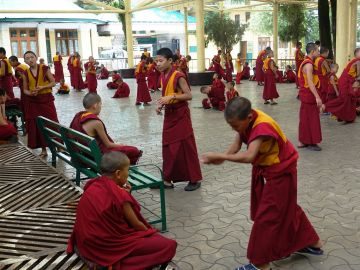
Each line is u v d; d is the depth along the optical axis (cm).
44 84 689
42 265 322
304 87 684
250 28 3250
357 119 954
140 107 1284
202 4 1823
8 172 561
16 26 2788
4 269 318
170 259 310
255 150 298
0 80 999
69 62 1894
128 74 2436
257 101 1324
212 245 383
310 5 2483
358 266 338
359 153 670
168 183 539
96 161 404
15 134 757
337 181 541
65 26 2944
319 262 346
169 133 520
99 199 301
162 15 3297
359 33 3089
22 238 369
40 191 487
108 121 1048
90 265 303
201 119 1030
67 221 403
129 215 307
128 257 303
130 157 477
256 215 320
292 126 901
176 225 428
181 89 509
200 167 574
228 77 2109
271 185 313
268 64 1220
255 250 320
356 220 423
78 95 1695
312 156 662
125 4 2306
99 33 3316
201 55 1875
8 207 441
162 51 507
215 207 471
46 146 703
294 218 327
